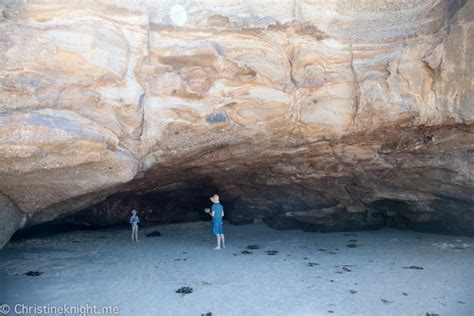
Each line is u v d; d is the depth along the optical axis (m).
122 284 7.89
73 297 7.15
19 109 6.64
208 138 8.82
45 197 7.89
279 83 8.60
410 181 10.52
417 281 8.00
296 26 8.41
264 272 8.70
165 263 9.47
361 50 8.60
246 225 14.39
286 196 12.57
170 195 13.83
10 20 6.59
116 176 7.90
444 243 11.03
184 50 7.94
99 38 7.25
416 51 8.36
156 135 8.17
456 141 9.03
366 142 9.57
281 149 9.67
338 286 7.77
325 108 8.82
